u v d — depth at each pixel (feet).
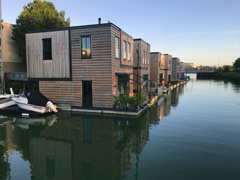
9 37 97.66
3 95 61.41
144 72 91.25
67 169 23.82
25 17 93.56
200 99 81.66
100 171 23.29
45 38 57.82
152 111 57.72
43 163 25.54
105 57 52.19
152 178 21.58
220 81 217.36
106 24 51.11
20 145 31.71
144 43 88.99
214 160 26.00
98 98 54.08
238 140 33.50
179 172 22.81
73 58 55.47
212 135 36.19
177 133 37.40
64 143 32.55
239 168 23.79
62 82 57.41
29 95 54.80
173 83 152.35
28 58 60.80
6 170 23.72
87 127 41.22
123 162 25.45
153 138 34.65
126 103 52.75
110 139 34.24
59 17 103.19
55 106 55.52
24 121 46.21
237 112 56.03
